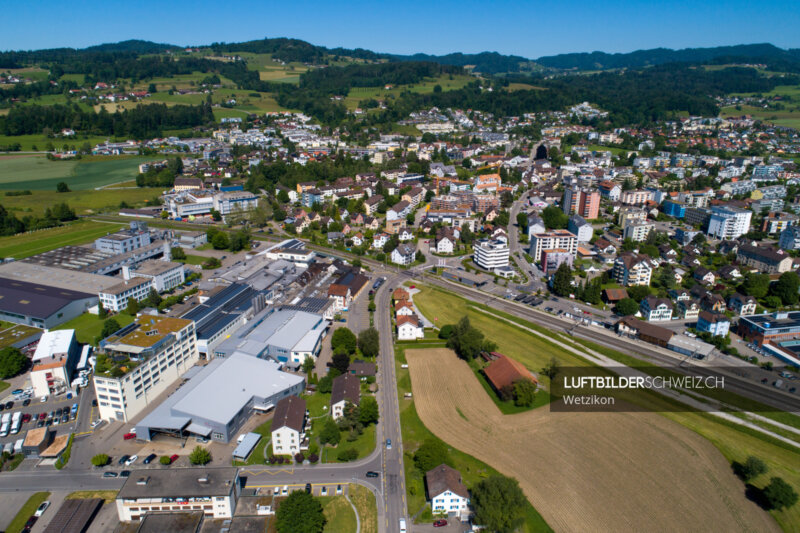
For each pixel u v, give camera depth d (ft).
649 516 336.49
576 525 327.88
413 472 374.84
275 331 556.51
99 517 333.42
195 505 329.72
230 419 405.18
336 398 435.53
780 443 411.34
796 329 575.38
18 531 321.73
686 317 651.66
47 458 386.93
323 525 325.62
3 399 461.37
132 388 433.07
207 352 533.96
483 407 454.81
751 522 334.03
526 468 378.32
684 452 398.42
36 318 581.94
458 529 328.49
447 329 579.89
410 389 481.05
